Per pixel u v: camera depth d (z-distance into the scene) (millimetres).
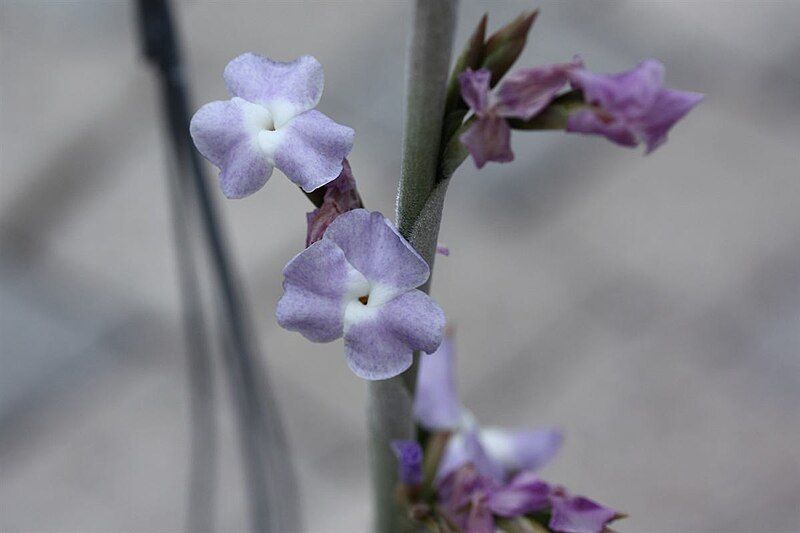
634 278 961
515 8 1100
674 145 1054
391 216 965
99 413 883
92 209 996
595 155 1037
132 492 844
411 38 311
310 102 313
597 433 877
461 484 368
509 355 916
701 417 884
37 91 1076
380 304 309
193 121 314
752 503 844
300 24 1117
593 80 300
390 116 1031
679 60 1088
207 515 810
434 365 387
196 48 1097
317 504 838
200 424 687
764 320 934
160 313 930
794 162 1044
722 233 991
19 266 959
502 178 1015
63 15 1133
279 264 955
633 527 833
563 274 963
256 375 458
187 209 435
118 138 1040
